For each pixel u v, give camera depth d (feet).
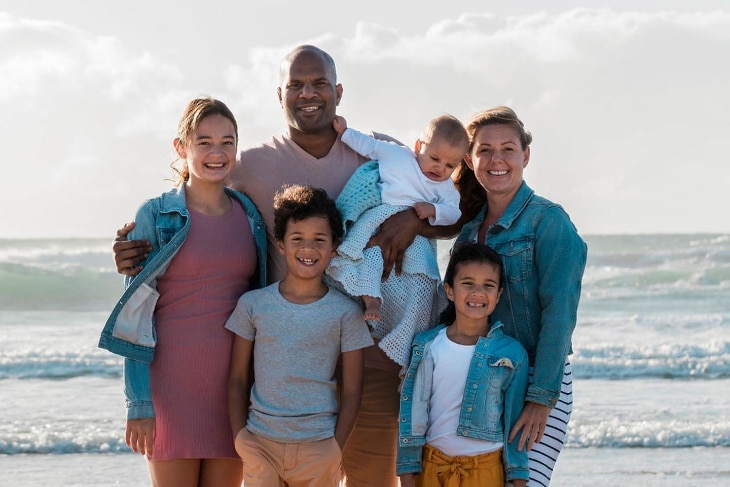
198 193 15.35
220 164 15.07
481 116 15.49
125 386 14.61
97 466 26.94
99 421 31.89
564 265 14.49
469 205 16.58
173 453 14.83
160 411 14.90
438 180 15.85
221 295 15.14
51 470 26.48
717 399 36.99
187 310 15.01
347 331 14.87
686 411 34.60
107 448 28.73
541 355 14.40
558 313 14.35
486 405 14.42
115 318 14.48
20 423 31.53
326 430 14.53
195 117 14.98
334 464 14.49
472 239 15.94
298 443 14.38
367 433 16.43
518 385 14.55
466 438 14.42
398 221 15.48
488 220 15.75
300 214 14.67
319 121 16.07
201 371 14.94
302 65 15.90
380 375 16.20
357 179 15.87
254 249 15.60
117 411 33.53
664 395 37.83
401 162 15.83
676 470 27.12
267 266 16.44
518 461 14.38
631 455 28.71
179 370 14.89
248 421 14.74
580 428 31.19
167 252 14.71
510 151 15.02
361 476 16.62
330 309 14.80
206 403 14.98
